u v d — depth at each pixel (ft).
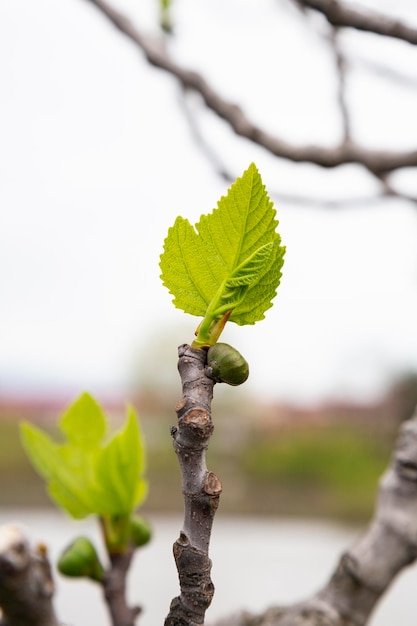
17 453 16.87
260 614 2.67
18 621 1.70
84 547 2.44
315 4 2.58
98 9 3.75
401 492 2.67
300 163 3.34
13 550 1.65
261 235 1.88
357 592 2.63
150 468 15.34
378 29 2.60
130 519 2.48
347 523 14.23
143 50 3.67
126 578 2.47
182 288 1.90
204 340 1.83
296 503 16.40
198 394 1.77
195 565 1.71
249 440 20.27
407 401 19.92
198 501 1.72
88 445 2.51
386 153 3.24
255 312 1.88
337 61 3.30
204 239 1.89
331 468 19.15
